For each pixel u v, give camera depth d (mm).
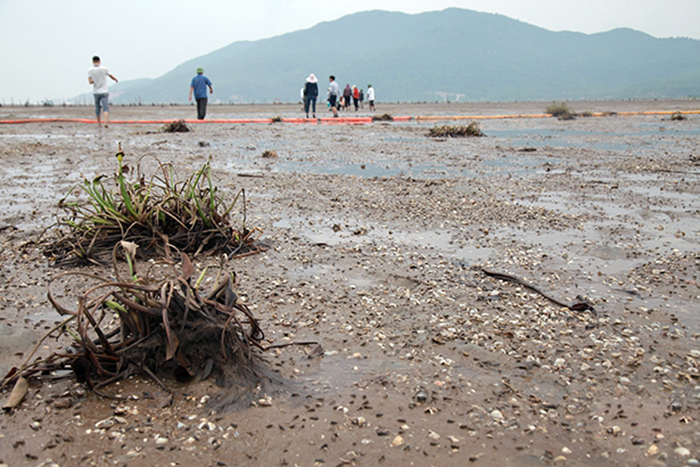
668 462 2127
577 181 8852
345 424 2344
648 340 3180
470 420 2391
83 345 2521
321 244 5121
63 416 2350
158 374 2658
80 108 47625
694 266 4512
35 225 5801
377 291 3969
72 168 9969
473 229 5777
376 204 6992
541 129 21594
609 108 44500
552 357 2982
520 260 4703
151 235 4770
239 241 4891
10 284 3986
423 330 3312
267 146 14508
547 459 2141
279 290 3949
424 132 19609
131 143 14734
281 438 2236
